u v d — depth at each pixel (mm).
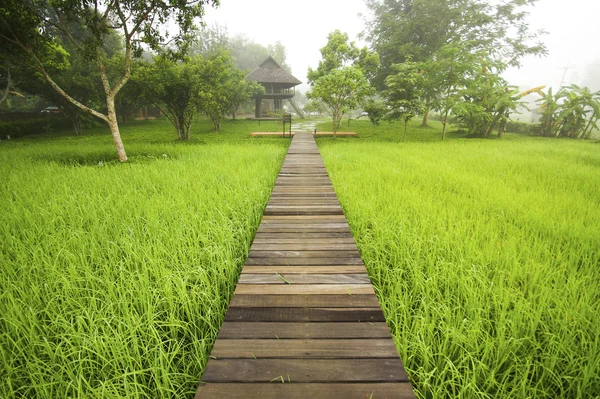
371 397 1378
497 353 1928
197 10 9469
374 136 19578
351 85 17031
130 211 4570
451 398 1745
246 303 2117
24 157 9773
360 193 5492
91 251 3223
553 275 2826
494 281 2828
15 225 4012
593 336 2141
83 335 2059
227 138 17859
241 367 1543
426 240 3580
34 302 2482
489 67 19938
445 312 2248
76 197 5301
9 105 33281
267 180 6664
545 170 7785
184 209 4562
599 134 25609
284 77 35562
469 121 20062
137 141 16094
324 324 1895
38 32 9305
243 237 3766
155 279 2873
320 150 12281
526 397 1692
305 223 3893
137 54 10227
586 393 1770
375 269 3102
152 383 1931
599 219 4352
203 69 18531
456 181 6449
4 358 1857
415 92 16625
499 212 4727
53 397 1827
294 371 1521
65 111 19703
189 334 2324
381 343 1729
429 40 24172
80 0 8141
